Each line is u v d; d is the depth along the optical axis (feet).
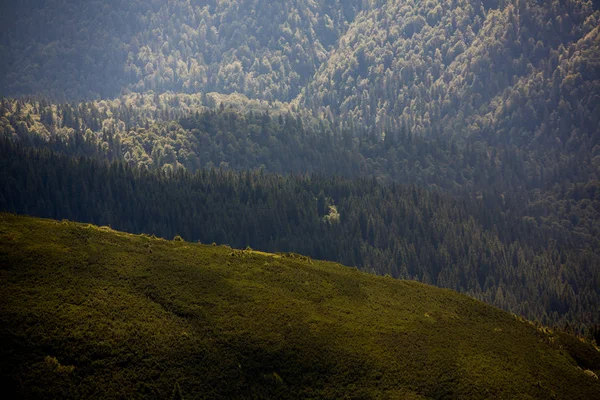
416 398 308.81
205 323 328.90
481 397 317.83
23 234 366.22
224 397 288.30
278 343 326.03
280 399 296.92
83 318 302.66
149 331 309.42
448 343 365.20
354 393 306.55
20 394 260.21
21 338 281.74
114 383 275.59
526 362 362.94
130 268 363.15
